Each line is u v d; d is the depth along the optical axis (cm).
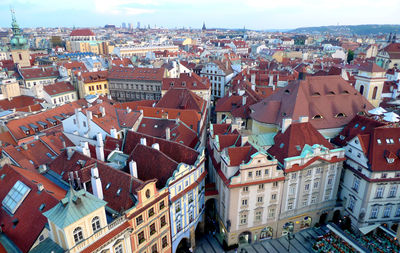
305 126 6438
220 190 6153
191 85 12569
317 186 6262
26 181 4528
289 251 6044
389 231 6028
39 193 4297
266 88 12088
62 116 9331
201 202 6259
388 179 5894
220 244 6288
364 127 6694
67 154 5766
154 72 13775
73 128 8075
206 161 8075
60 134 7475
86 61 18775
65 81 13700
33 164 6200
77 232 3741
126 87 14138
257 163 5509
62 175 5494
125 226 4331
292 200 6131
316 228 6619
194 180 5756
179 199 5419
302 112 7169
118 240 4281
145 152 5800
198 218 6222
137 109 9188
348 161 6488
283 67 18362
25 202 4325
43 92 12006
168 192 5081
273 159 5609
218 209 6444
